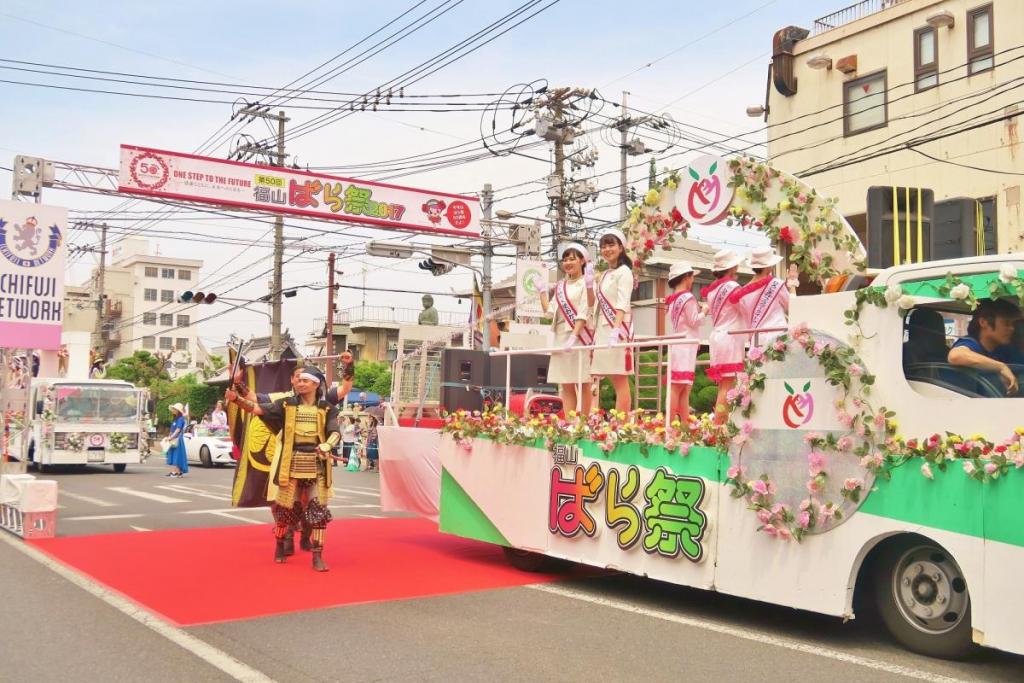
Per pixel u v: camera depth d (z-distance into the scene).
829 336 5.98
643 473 7.16
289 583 7.84
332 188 21.25
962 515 5.12
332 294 34.84
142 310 81.75
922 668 5.30
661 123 23.64
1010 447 4.91
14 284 12.48
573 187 23.91
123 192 19.02
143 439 24.25
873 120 21.62
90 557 9.14
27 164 18.14
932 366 5.53
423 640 5.95
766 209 7.63
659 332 10.97
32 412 23.52
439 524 9.38
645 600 7.35
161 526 11.70
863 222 19.89
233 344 8.83
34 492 10.44
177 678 5.14
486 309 24.42
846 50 22.25
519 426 8.50
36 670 5.29
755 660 5.51
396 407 11.35
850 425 5.74
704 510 6.62
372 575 8.25
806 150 23.05
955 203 7.40
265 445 9.25
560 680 5.09
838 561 5.75
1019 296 5.12
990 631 4.94
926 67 20.53
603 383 15.98
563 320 8.91
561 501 7.91
